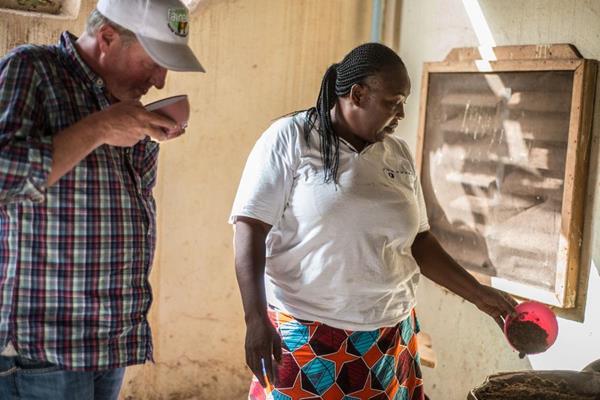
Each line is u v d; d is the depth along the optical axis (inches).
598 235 96.4
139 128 61.1
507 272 109.1
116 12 64.1
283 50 134.0
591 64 95.9
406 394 83.7
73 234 63.9
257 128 134.5
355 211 75.2
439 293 126.2
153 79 68.1
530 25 106.1
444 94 121.0
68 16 117.7
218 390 139.6
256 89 133.3
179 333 135.4
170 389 136.4
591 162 97.7
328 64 137.3
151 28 64.7
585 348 98.4
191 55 67.7
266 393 80.2
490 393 72.4
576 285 99.6
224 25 129.4
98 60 66.0
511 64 106.8
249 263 74.9
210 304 136.6
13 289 63.0
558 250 100.3
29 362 65.1
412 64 131.6
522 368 108.6
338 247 75.1
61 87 63.6
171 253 132.6
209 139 131.7
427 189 124.8
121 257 66.5
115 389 73.9
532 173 104.5
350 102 76.2
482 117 113.3
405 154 83.4
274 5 131.9
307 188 75.6
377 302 77.4
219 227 134.8
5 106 59.6
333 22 136.4
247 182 77.3
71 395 66.7
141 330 69.2
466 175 116.3
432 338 128.1
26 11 115.5
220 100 131.3
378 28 137.7
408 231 78.4
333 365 76.7
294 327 77.4
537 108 103.6
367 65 74.5
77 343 65.1
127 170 68.5
